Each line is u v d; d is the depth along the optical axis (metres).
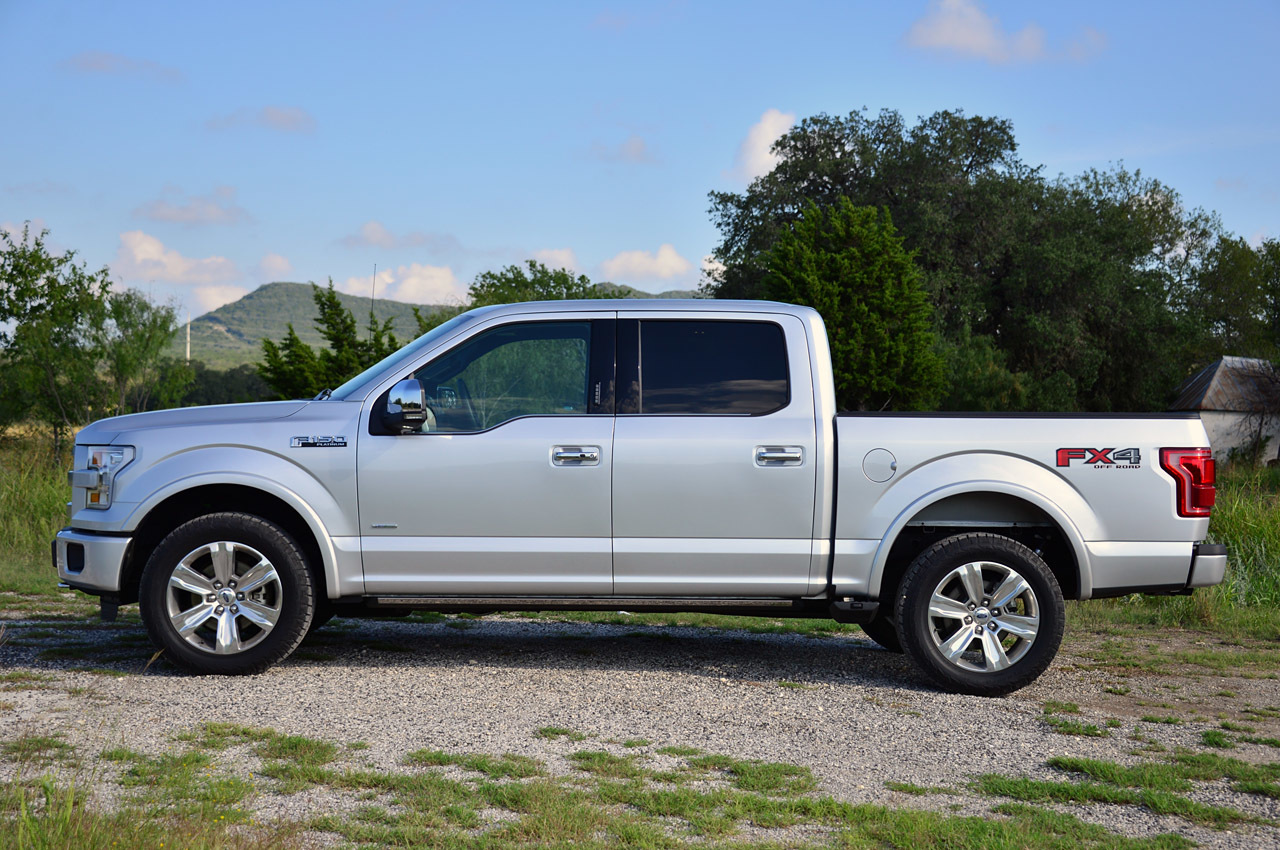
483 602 5.62
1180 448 5.61
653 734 4.53
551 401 5.64
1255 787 3.92
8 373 32.88
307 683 5.35
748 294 47.34
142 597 5.48
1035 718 5.02
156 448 5.60
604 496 5.51
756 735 4.57
